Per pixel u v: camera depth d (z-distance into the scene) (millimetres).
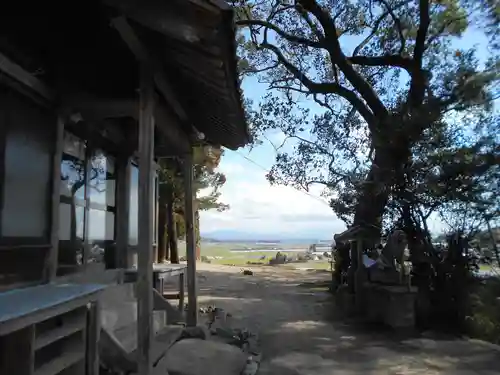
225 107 5281
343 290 11312
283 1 14094
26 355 2510
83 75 5047
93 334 3416
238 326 8648
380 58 11375
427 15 10203
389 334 8164
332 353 6754
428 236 9227
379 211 9836
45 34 4562
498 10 9125
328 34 11750
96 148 6617
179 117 6199
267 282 18188
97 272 5984
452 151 8375
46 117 4648
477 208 8438
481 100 8711
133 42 3912
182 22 3240
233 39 3328
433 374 5688
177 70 4602
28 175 4273
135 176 8258
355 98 12125
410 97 10078
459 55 9648
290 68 13359
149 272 4316
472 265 8812
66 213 5500
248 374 5402
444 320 8727
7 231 3896
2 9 3887
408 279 8680
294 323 9242
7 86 3930
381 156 9312
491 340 7891
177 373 4840
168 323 6918
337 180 11500
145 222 4336
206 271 23188
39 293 3150
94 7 4445
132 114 5238
